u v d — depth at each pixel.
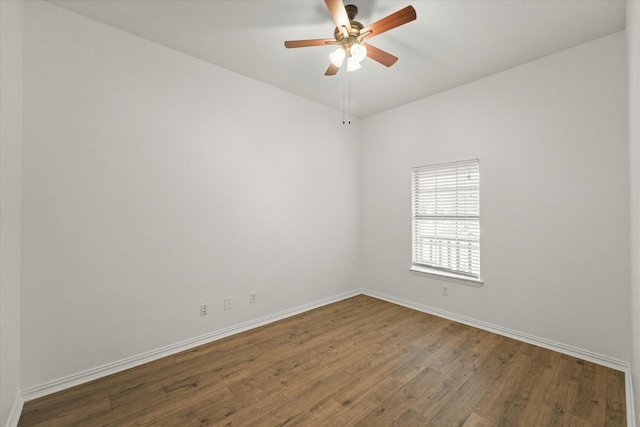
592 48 2.44
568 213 2.56
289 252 3.52
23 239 1.92
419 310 3.69
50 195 2.02
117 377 2.20
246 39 2.48
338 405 1.88
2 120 1.67
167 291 2.56
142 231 2.43
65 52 2.09
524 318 2.81
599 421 1.72
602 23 2.22
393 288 4.02
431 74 3.05
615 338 2.32
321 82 3.26
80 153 2.14
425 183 3.70
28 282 1.94
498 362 2.40
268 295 3.30
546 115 2.69
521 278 2.84
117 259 2.30
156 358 2.48
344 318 3.42
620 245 2.31
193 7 2.09
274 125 3.36
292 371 2.28
